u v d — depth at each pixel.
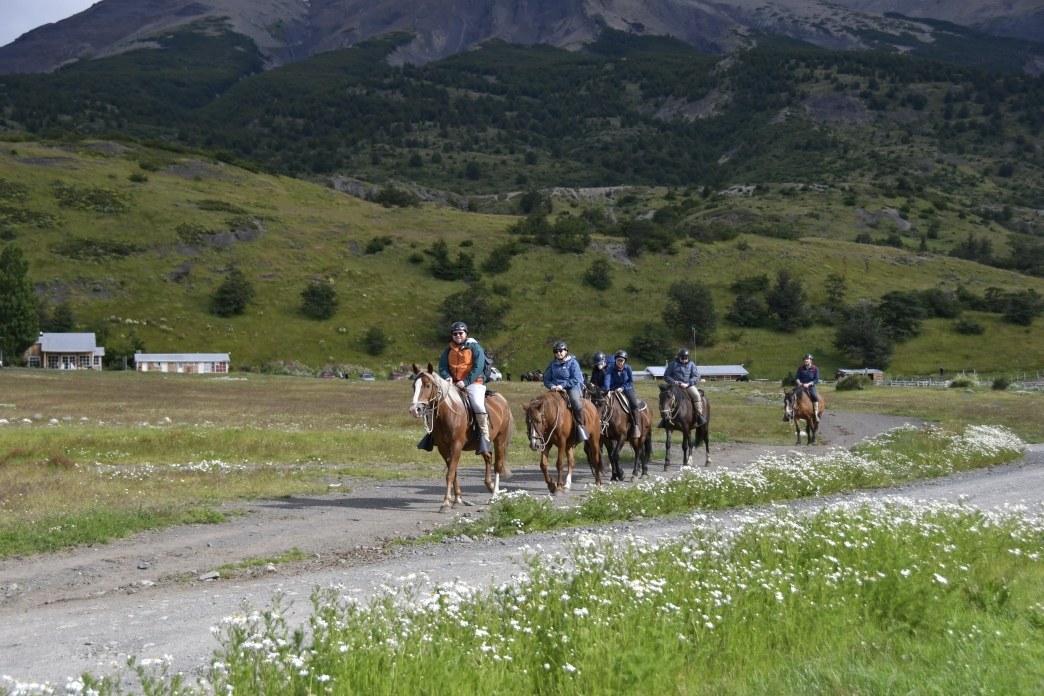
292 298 130.62
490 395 15.74
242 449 23.00
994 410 49.22
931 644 6.83
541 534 12.11
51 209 142.00
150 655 6.66
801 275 155.75
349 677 5.19
